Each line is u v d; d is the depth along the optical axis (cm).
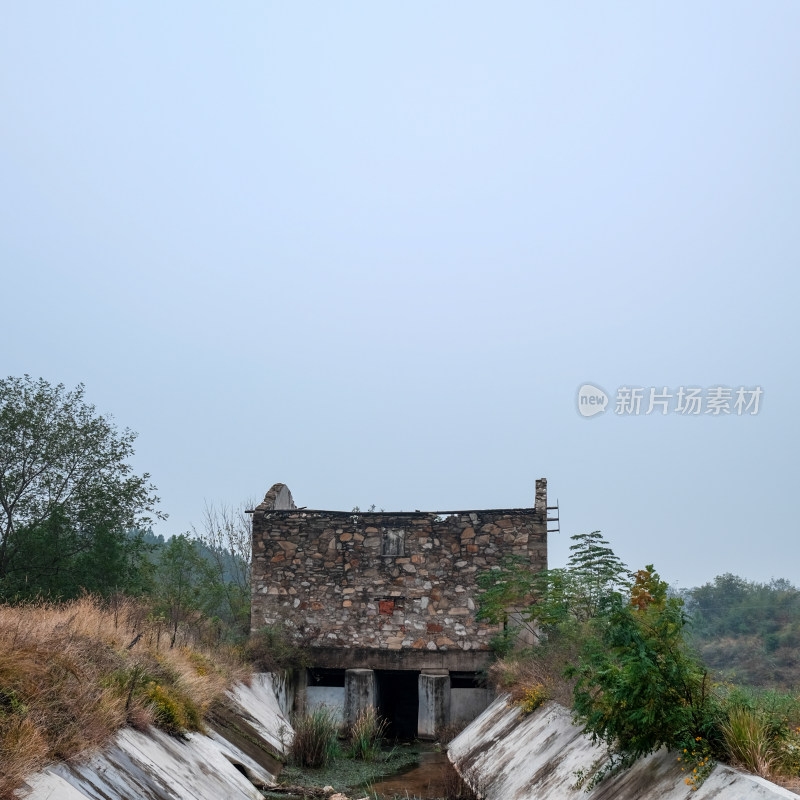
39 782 746
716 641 3162
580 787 1067
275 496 2664
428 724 2334
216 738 1390
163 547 2922
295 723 1905
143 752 1007
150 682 1222
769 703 891
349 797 1463
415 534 2514
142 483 2398
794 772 750
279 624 2492
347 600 2500
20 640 993
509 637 2300
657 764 909
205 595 2766
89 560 2261
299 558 2545
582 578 1886
